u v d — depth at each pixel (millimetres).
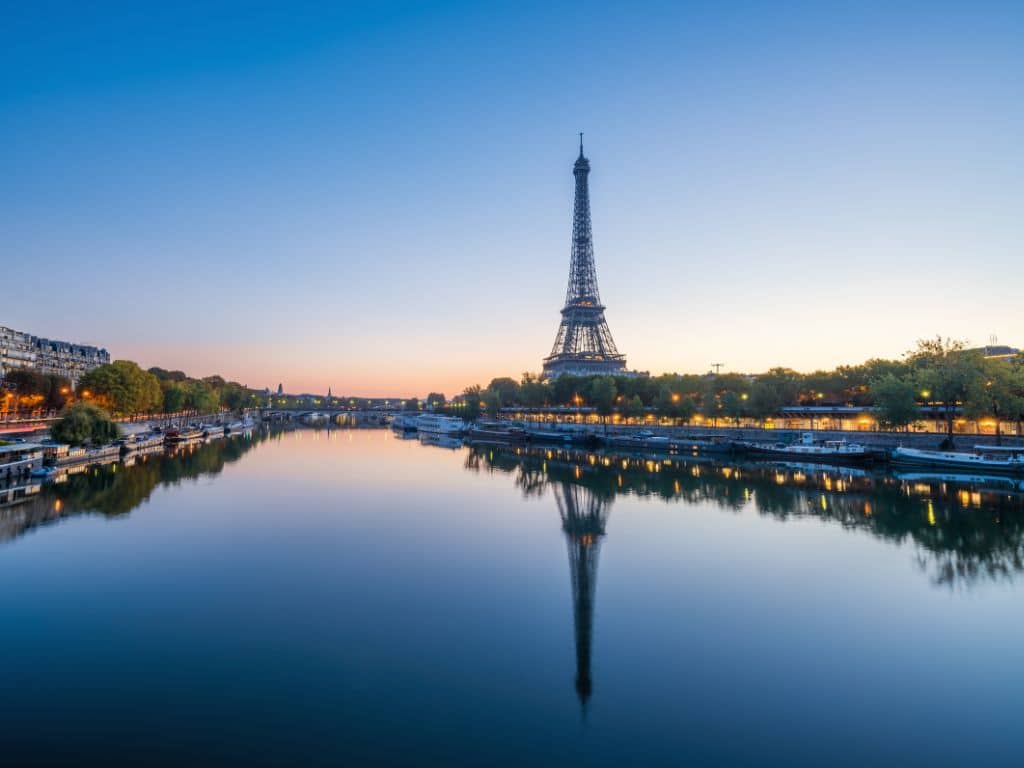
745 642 38781
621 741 28234
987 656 36719
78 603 45156
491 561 56656
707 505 82375
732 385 186375
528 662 35938
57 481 100938
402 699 31766
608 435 193625
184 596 46812
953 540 61938
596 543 62969
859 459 118875
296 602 45719
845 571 52688
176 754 26984
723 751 27500
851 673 34719
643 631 40469
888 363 169375
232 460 143000
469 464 138375
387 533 67750
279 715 30062
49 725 29047
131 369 188875
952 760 26922
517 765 26406
